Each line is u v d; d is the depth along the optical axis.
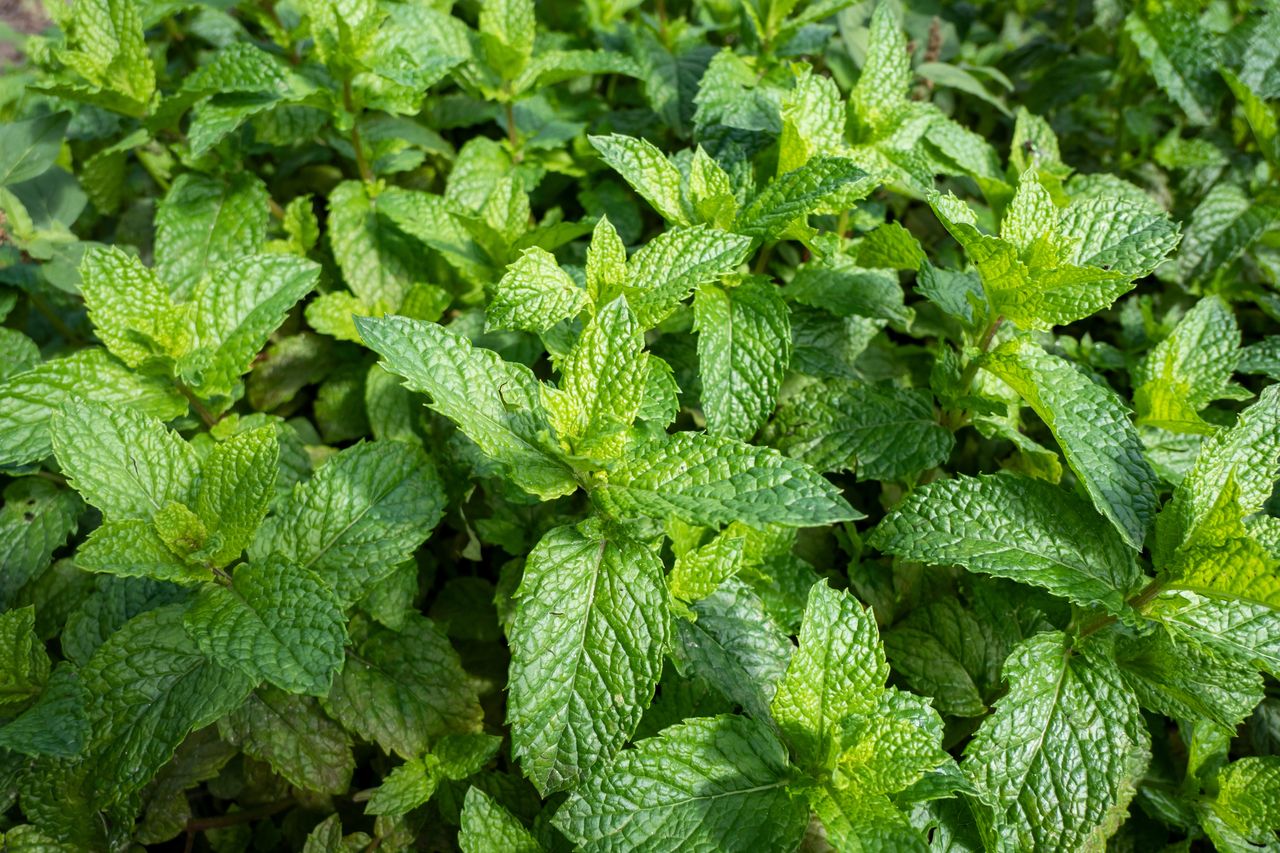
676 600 0.27
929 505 0.27
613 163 0.29
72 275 0.34
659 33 0.41
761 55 0.37
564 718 0.24
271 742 0.28
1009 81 0.44
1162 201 0.42
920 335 0.36
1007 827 0.25
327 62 0.33
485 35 0.35
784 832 0.24
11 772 0.27
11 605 0.30
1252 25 0.42
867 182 0.29
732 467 0.24
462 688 0.29
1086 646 0.26
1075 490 0.27
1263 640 0.25
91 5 0.33
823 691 0.25
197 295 0.30
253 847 0.31
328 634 0.24
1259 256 0.39
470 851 0.26
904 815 0.24
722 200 0.28
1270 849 0.28
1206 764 0.29
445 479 0.32
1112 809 0.28
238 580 0.26
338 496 0.28
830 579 0.32
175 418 0.31
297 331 0.37
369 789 0.30
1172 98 0.40
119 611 0.28
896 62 0.33
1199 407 0.32
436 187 0.41
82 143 0.41
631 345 0.24
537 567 0.24
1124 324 0.37
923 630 0.30
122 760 0.25
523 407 0.25
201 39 0.45
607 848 0.24
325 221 0.40
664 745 0.25
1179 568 0.24
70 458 0.25
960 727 0.30
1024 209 0.27
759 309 0.29
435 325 0.25
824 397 0.31
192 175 0.36
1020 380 0.27
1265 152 0.39
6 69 0.45
